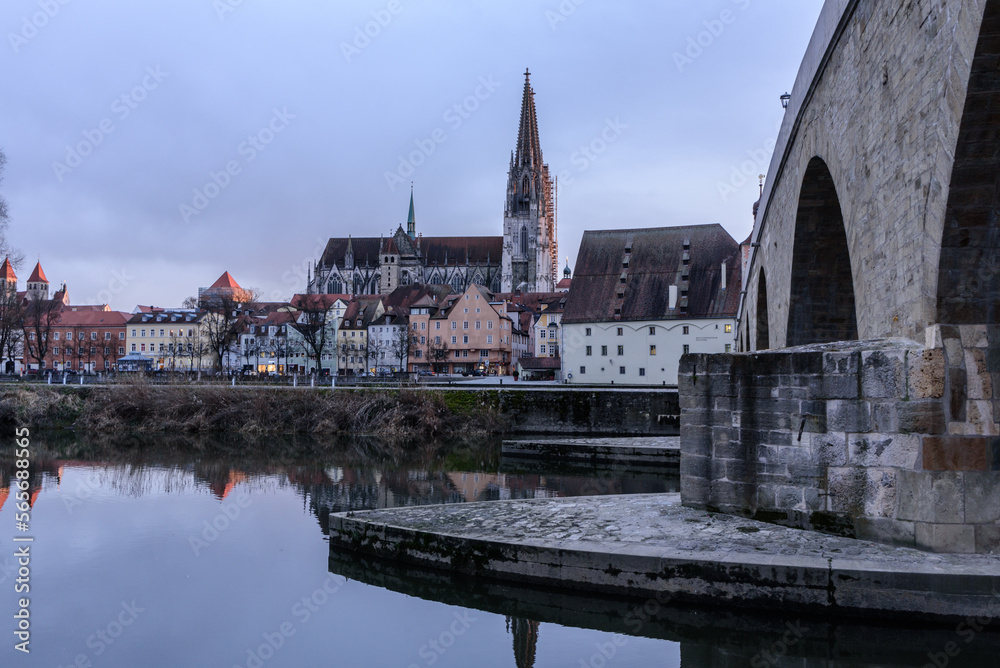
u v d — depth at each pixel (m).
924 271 11.57
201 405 57.22
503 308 136.62
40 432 56.44
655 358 85.06
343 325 141.25
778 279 26.05
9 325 92.31
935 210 11.01
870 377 13.20
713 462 16.06
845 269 22.33
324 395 57.38
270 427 55.00
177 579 17.25
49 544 20.80
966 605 11.30
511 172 195.88
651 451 36.19
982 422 12.09
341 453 43.66
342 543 18.30
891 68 12.81
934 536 12.32
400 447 46.94
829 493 13.91
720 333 83.00
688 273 87.06
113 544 20.75
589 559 13.93
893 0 12.70
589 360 87.69
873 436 13.20
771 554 12.84
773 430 14.88
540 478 32.78
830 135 17.14
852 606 11.88
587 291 89.44
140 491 29.94
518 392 53.66
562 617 14.12
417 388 56.09
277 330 138.88
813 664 11.59
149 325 146.62
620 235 92.19
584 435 51.81
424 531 16.34
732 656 12.05
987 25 8.93
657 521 15.79
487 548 15.20
